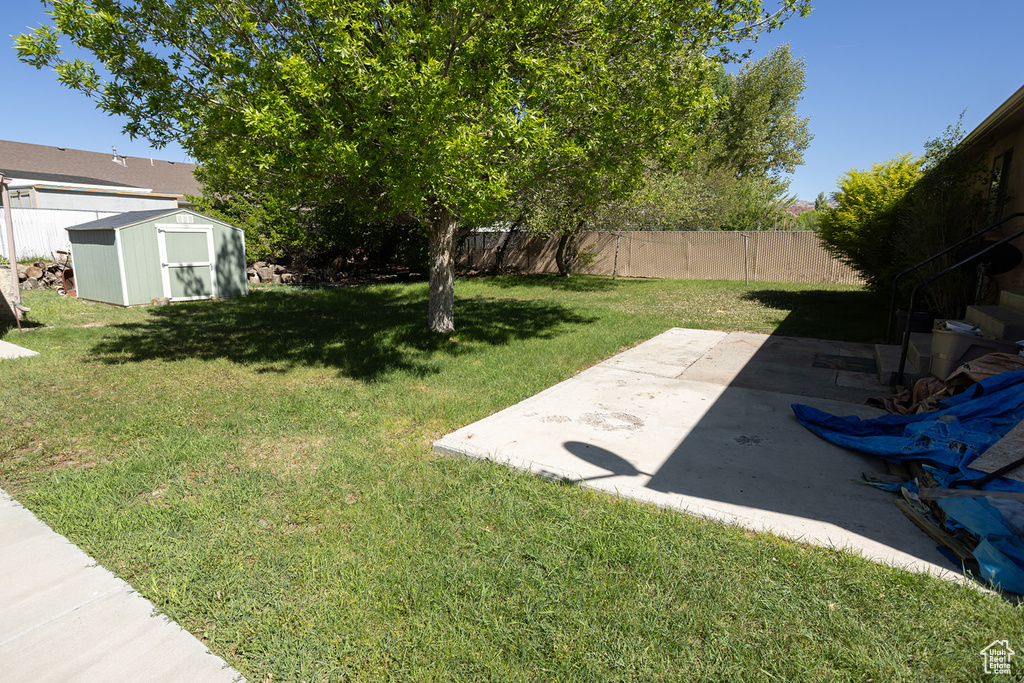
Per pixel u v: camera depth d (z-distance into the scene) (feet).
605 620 7.53
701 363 22.65
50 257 51.13
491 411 16.56
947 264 26.50
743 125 108.06
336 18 17.56
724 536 9.47
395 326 31.42
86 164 100.32
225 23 19.15
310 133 19.90
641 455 12.97
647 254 68.49
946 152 29.07
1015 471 9.88
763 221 97.55
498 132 18.94
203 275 45.09
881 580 8.22
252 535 9.77
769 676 6.55
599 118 21.86
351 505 10.81
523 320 33.88
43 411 16.48
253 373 21.21
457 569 8.65
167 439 14.21
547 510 10.48
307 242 61.00
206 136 20.42
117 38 18.21
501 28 19.83
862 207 36.50
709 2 21.86
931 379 15.16
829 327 31.04
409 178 18.97
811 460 12.64
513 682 6.53
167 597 8.09
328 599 8.02
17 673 6.67
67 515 10.42
